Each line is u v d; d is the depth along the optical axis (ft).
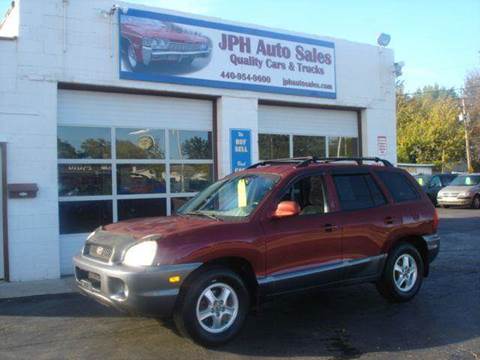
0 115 28.78
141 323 20.83
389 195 23.57
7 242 28.84
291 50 39.88
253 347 17.90
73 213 31.91
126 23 32.45
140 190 34.32
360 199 22.49
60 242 31.35
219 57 36.17
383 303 23.61
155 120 34.91
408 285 23.79
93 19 31.42
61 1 30.45
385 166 24.66
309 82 40.86
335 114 44.16
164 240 17.31
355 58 43.98
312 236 20.24
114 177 33.24
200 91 35.45
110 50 31.99
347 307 22.99
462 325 20.20
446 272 30.42
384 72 45.83
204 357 16.99
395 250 23.31
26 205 29.35
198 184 36.58
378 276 22.52
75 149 32.07
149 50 33.24
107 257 18.25
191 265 17.30
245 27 37.42
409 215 23.73
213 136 37.09
